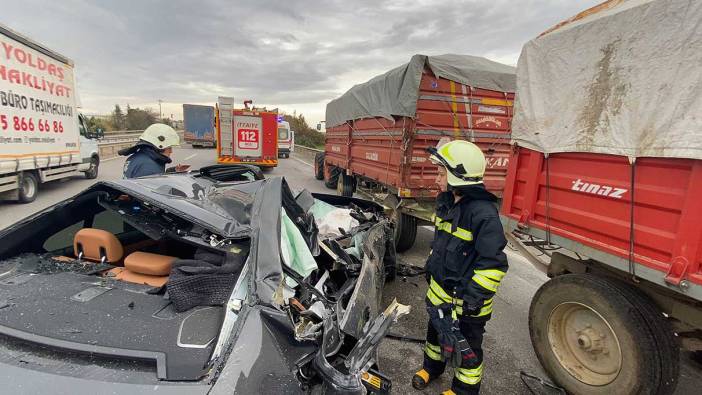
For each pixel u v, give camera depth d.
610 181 2.40
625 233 2.31
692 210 1.92
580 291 2.61
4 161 7.53
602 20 2.41
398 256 5.68
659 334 2.24
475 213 2.27
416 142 5.12
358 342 1.92
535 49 3.00
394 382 2.85
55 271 2.09
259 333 1.57
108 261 2.21
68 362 1.41
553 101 2.84
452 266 2.36
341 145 9.30
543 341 2.93
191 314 1.72
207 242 2.10
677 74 1.98
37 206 8.29
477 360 2.44
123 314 1.69
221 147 16.56
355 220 4.16
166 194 2.31
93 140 12.71
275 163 17.28
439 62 4.95
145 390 1.31
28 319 1.60
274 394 1.48
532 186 3.09
